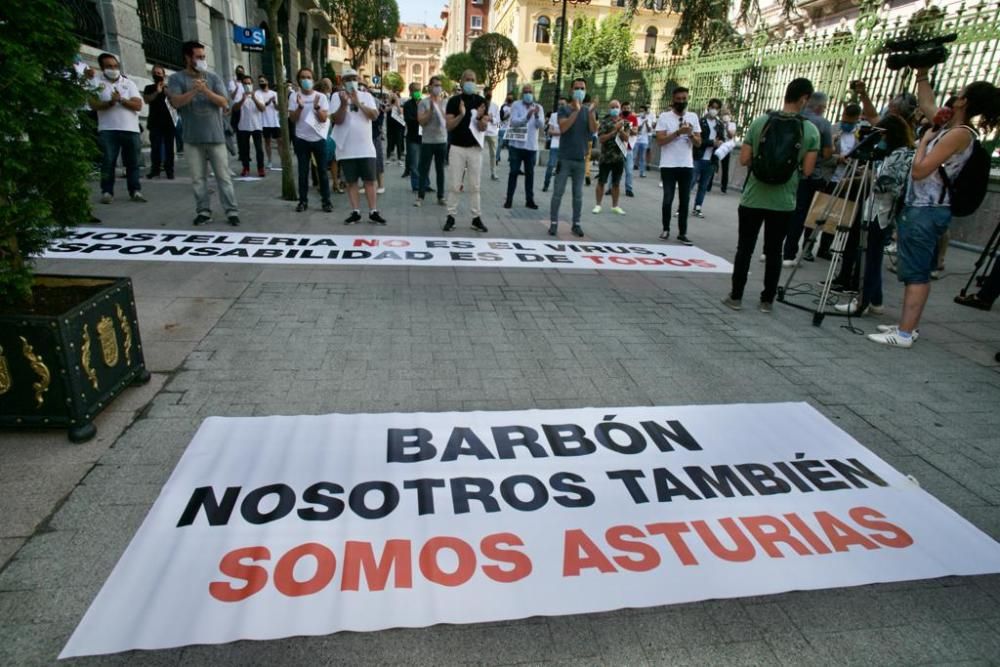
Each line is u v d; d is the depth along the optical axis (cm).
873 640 200
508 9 5228
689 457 296
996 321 547
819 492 276
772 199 499
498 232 788
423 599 205
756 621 205
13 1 244
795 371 410
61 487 248
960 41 879
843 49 1139
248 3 1983
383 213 863
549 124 1185
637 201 1178
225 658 179
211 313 449
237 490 250
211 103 677
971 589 225
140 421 300
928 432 338
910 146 515
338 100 729
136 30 1192
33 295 290
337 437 291
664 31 4525
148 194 896
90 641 181
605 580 218
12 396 270
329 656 182
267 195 966
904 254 452
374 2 3956
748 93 1468
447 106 741
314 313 461
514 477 271
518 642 191
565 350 420
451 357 396
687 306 538
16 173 262
